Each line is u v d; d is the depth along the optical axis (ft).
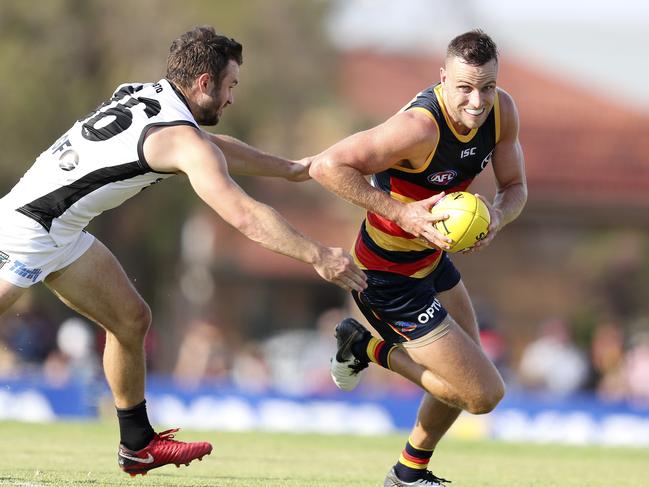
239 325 404.98
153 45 286.87
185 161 66.18
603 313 362.33
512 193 76.28
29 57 273.54
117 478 78.79
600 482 90.58
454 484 85.66
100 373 185.78
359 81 398.42
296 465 96.17
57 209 67.82
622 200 352.69
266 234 64.80
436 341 73.20
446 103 71.10
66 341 179.63
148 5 285.64
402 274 75.15
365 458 106.32
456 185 74.02
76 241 71.41
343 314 288.92
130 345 73.67
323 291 416.46
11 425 126.93
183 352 225.56
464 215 69.92
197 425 151.94
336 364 79.51
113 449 101.86
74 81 280.92
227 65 70.49
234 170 77.51
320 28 322.75
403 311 74.74
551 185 354.95
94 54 286.05
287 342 324.60
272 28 309.22
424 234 70.79
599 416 153.17
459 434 151.94
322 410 152.97
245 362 249.34
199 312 335.26
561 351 226.58
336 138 341.21
